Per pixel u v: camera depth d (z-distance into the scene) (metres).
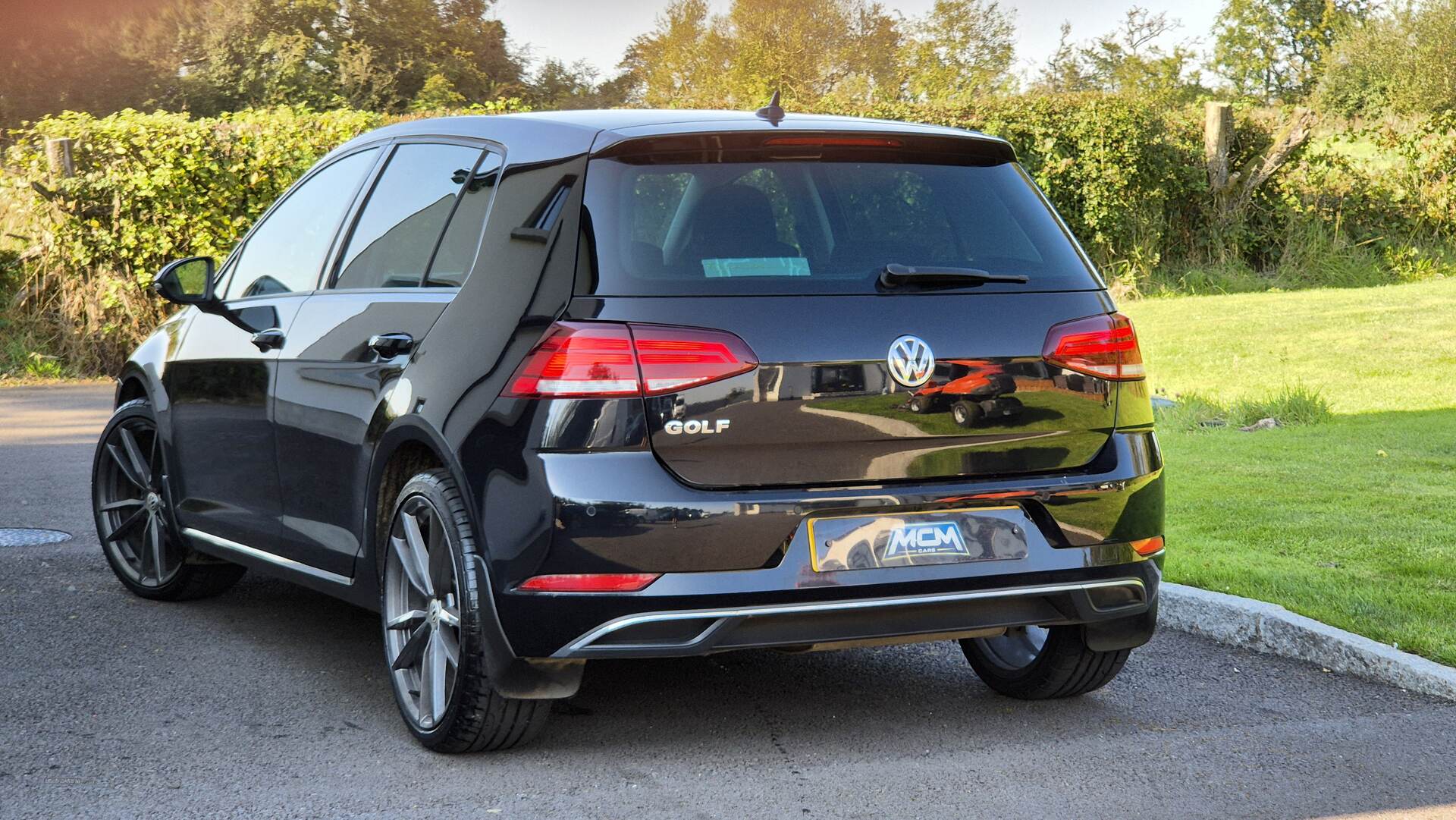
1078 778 3.51
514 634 3.32
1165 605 5.10
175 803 3.29
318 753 3.67
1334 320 13.86
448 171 4.07
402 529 3.79
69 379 14.38
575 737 3.82
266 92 58.66
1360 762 3.62
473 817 3.22
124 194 14.62
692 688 4.33
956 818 3.23
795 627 3.32
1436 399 9.84
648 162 3.50
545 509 3.22
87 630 4.96
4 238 14.77
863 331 3.37
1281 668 4.54
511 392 3.33
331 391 4.11
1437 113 18.52
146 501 5.43
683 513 3.20
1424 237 18.56
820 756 3.69
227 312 4.86
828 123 3.77
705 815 3.25
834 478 3.33
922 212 3.65
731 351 3.26
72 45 58.66
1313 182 18.67
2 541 6.48
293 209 4.91
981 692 4.32
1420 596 4.91
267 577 5.96
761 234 3.45
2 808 3.24
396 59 62.31
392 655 3.86
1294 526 6.13
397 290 4.01
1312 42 54.31
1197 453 8.22
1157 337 13.65
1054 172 17.84
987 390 3.46
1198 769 3.58
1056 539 3.51
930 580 3.37
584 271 3.33
